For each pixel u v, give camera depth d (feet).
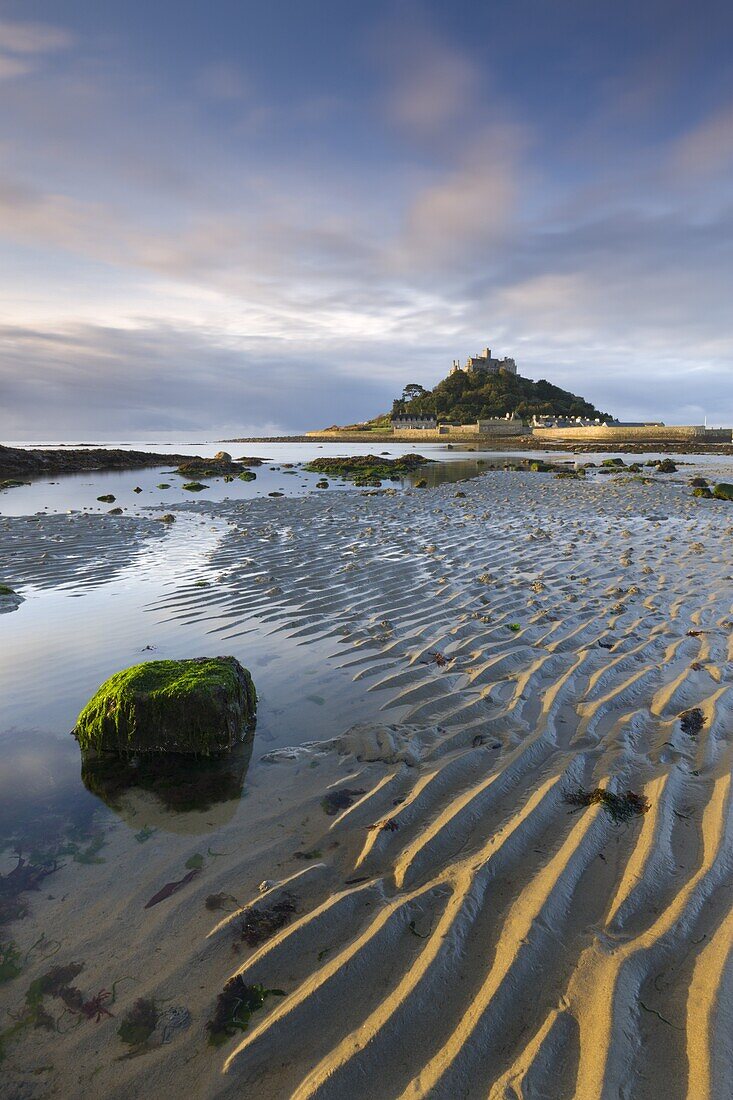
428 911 10.05
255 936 9.77
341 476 120.88
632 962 8.73
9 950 9.66
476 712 17.15
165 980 9.09
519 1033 7.91
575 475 117.91
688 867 10.66
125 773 14.78
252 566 35.78
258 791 13.93
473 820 12.39
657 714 16.65
